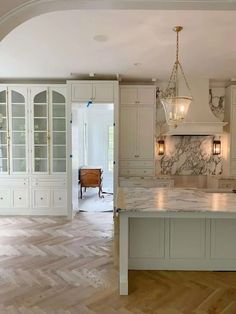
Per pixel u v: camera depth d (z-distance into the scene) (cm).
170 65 471
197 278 300
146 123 568
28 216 559
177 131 526
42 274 308
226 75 527
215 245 316
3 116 565
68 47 385
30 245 397
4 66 479
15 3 189
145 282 291
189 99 313
